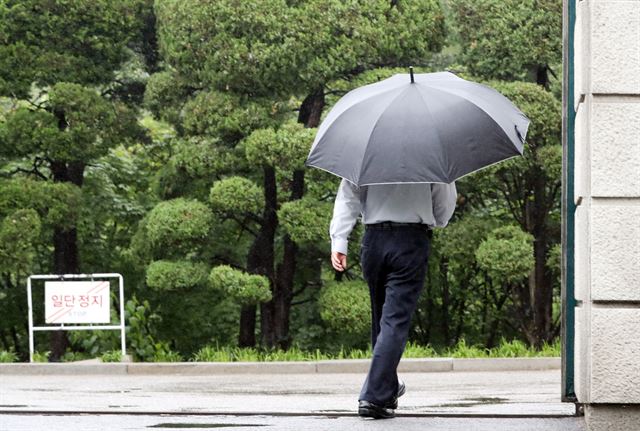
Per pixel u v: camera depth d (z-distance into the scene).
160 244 28.59
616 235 8.03
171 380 21.09
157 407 12.22
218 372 24.05
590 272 8.10
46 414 10.30
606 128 8.05
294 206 28.02
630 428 8.13
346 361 23.89
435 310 33.62
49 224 30.41
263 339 30.45
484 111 8.94
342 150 8.91
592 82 8.05
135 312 28.73
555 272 30.19
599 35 8.02
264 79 28.05
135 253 30.41
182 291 29.38
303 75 28.05
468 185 29.06
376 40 28.28
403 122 8.84
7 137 29.91
